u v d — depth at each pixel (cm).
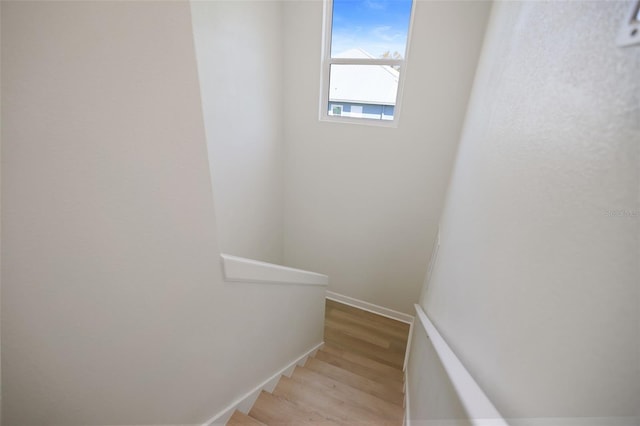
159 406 86
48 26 46
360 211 282
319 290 220
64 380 60
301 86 254
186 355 93
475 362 71
